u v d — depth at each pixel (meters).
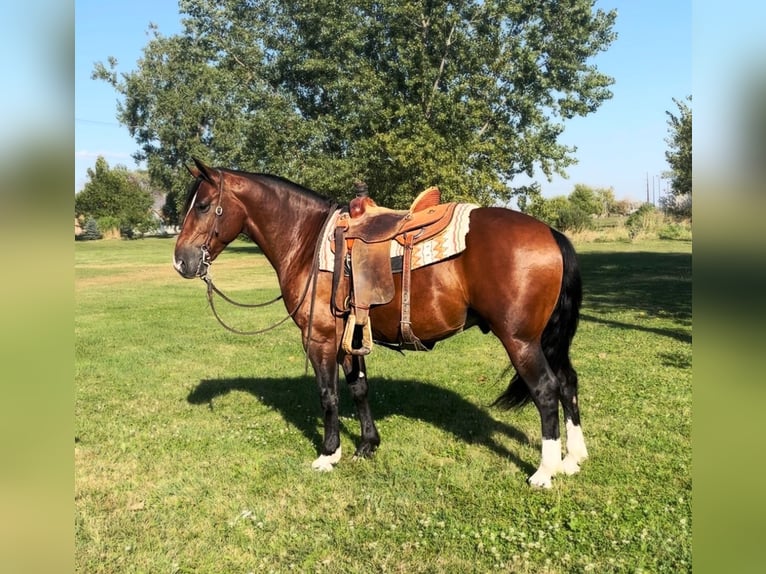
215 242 3.90
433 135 18.39
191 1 25.05
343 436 4.50
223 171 3.89
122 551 2.95
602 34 21.97
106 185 47.53
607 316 9.68
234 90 25.25
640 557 2.76
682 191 23.52
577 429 3.72
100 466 4.00
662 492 3.39
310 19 23.03
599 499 3.33
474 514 3.22
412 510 3.29
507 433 4.44
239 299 12.81
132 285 16.16
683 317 9.43
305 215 3.94
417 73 21.25
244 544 3.01
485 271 3.30
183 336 8.86
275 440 4.45
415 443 4.28
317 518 3.24
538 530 3.00
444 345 7.89
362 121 21.22
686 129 21.41
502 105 22.05
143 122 37.19
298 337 8.80
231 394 5.72
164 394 5.75
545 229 3.41
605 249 25.52
